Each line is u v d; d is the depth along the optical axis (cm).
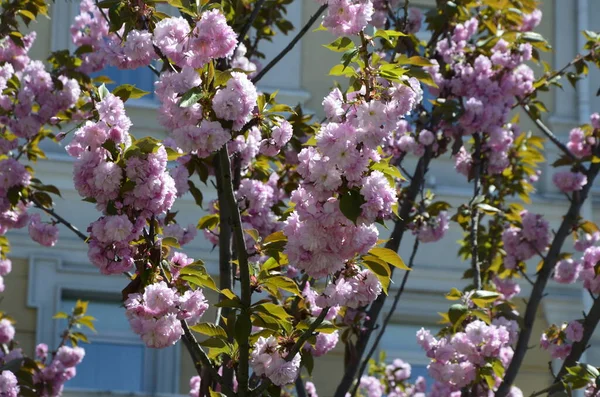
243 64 865
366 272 539
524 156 1050
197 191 748
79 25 983
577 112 1527
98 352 1299
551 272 975
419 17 947
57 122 919
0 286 1046
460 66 948
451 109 909
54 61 942
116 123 531
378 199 482
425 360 1388
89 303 1309
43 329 1277
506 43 955
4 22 910
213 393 570
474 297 775
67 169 1312
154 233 564
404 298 1402
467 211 945
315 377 1318
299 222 503
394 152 963
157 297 536
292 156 878
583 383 755
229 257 717
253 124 540
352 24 522
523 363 1391
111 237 523
